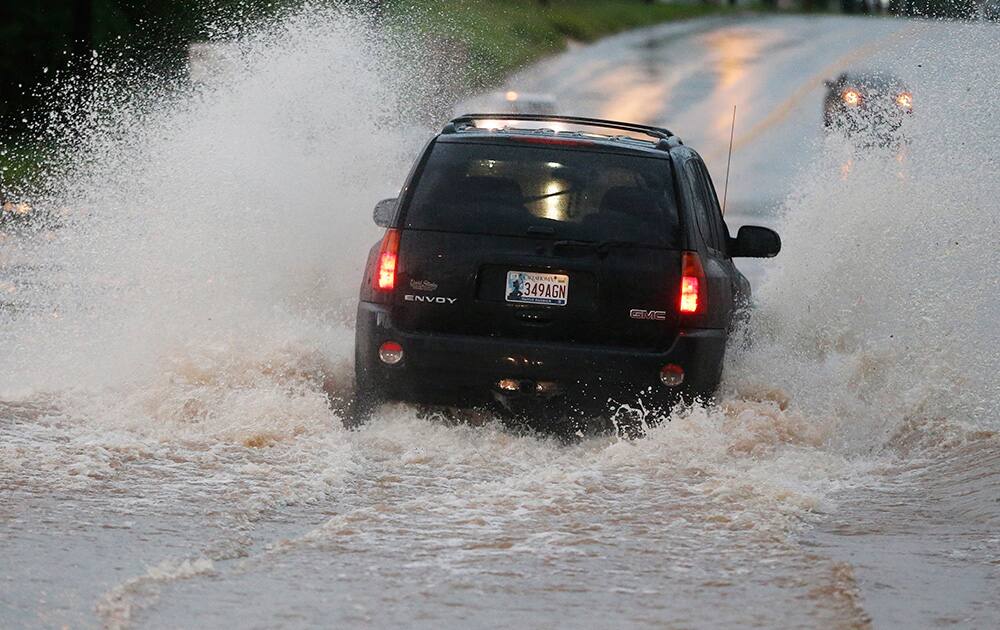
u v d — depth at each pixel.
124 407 27.34
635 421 26.95
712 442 25.83
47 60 112.81
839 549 20.11
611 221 27.11
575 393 26.78
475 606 17.03
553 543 19.83
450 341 26.80
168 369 28.69
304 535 20.03
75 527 19.86
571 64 177.38
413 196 27.42
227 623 16.20
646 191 27.31
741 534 20.48
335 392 28.81
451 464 24.84
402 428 26.95
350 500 22.22
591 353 26.66
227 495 21.89
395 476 23.83
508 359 26.69
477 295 27.00
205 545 19.27
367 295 27.50
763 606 17.23
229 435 25.70
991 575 18.83
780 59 189.88
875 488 24.05
